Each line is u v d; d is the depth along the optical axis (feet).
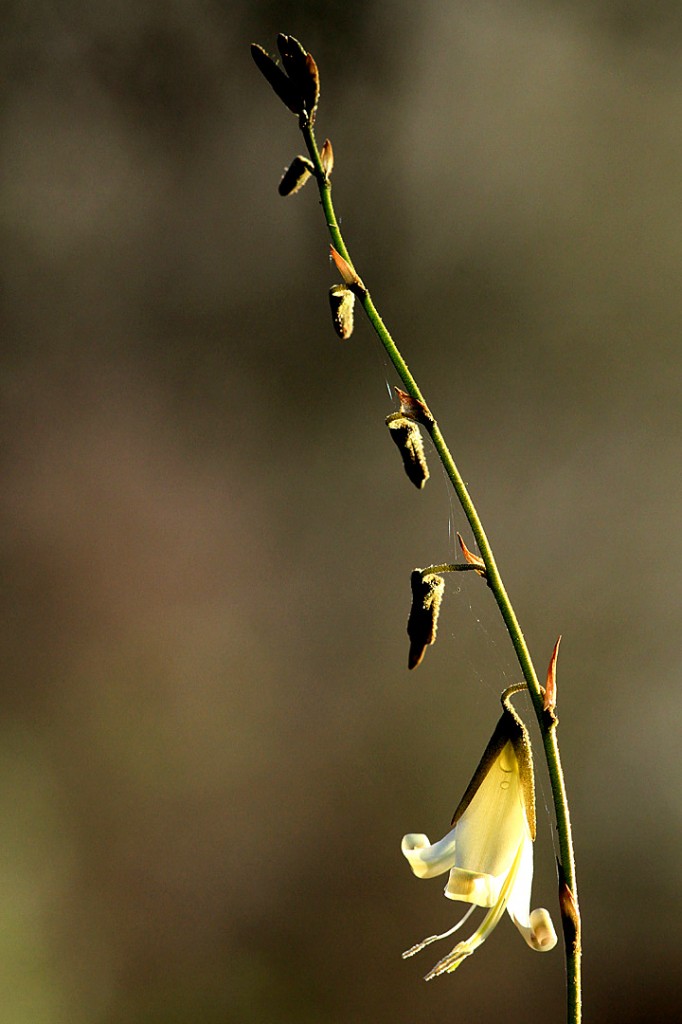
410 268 4.19
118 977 3.50
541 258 4.12
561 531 4.02
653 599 3.92
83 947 3.52
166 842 3.85
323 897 3.78
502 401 4.13
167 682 4.12
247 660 4.14
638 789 3.73
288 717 4.07
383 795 3.89
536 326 4.13
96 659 4.13
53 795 3.86
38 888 3.59
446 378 4.16
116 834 3.82
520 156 4.12
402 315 4.19
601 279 4.08
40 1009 3.30
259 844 3.87
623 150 4.05
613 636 3.91
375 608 4.13
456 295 4.17
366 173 4.19
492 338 4.15
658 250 4.04
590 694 3.85
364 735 3.97
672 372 4.02
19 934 3.44
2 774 3.82
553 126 4.09
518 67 4.08
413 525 4.14
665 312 4.03
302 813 3.91
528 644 3.92
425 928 3.67
